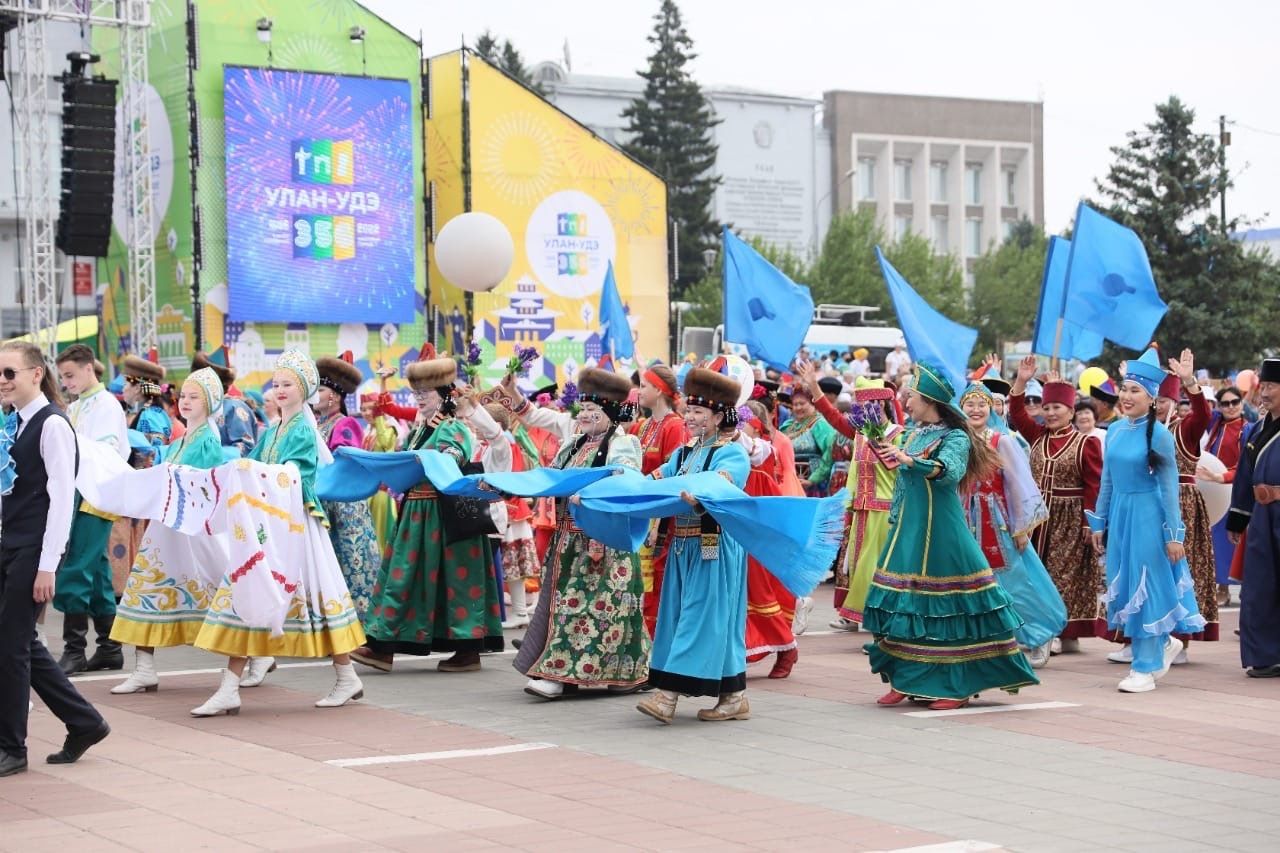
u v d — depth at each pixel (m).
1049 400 12.06
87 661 11.20
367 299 28.95
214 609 9.09
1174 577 10.27
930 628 9.48
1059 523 11.92
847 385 25.53
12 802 6.93
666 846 6.17
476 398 10.77
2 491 7.43
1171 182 42.31
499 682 10.57
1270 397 10.95
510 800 6.98
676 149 66.31
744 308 14.98
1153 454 10.27
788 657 10.75
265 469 9.04
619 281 31.27
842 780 7.46
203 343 27.69
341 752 8.10
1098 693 10.16
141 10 26.34
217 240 27.89
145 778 7.45
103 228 26.17
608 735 8.62
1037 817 6.71
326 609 9.32
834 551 8.80
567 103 72.50
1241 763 7.88
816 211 76.69
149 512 8.77
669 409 10.48
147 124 27.03
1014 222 89.50
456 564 10.82
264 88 27.91
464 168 29.94
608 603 9.83
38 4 25.50
